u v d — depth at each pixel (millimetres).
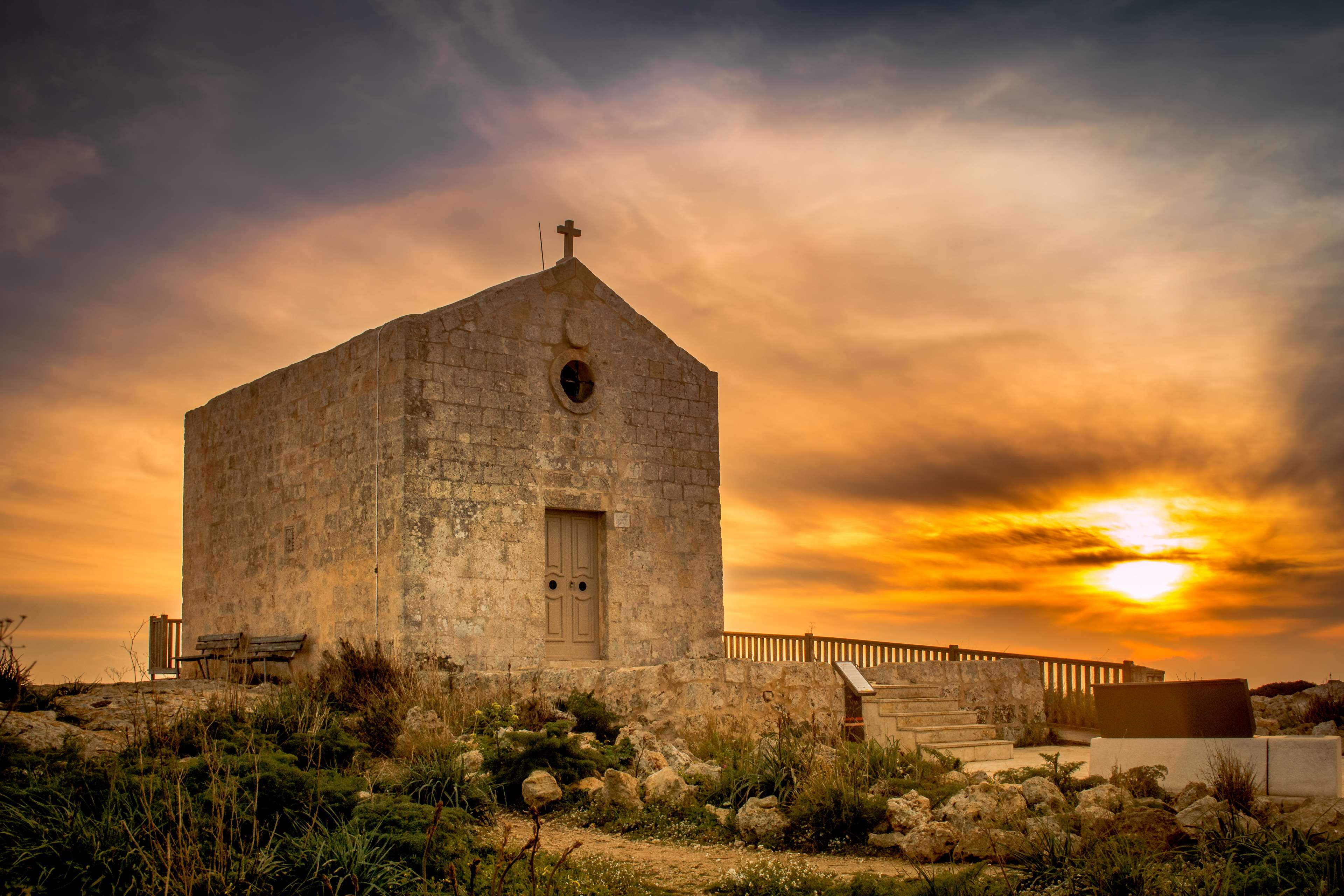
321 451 20375
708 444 21844
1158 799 10219
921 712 17156
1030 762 15766
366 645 17797
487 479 19000
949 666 19000
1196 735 11242
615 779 11672
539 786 11898
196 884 7551
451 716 15117
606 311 20922
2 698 14156
